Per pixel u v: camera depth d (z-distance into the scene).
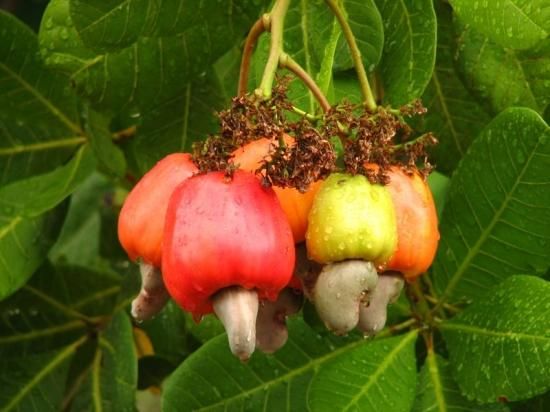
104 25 0.55
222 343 0.56
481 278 0.55
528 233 0.53
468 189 0.54
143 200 0.45
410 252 0.46
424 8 0.54
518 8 0.50
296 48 0.56
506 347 0.51
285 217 0.43
